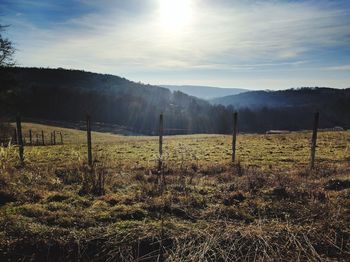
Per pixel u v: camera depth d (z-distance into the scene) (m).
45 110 111.88
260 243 5.97
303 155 19.66
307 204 7.73
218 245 5.95
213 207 7.60
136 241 6.05
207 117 124.69
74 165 12.01
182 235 6.21
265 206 7.55
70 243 5.99
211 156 19.67
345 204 7.68
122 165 14.10
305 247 5.95
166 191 8.90
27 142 40.81
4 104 51.41
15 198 7.95
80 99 123.56
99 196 8.48
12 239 5.94
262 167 14.44
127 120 119.50
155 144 29.39
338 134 35.34
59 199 8.05
